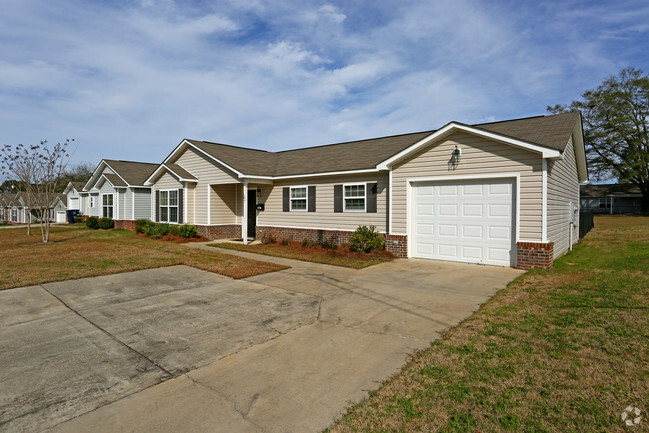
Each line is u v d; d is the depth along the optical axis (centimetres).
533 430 284
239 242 1579
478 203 1005
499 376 369
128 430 297
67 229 2358
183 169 1805
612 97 4197
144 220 1989
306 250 1304
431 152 1077
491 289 732
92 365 414
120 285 779
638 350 407
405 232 1137
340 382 373
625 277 761
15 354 440
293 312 606
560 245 1115
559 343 438
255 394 352
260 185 1638
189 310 614
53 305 633
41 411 324
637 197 4944
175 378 386
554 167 992
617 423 287
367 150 1515
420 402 329
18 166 1560
